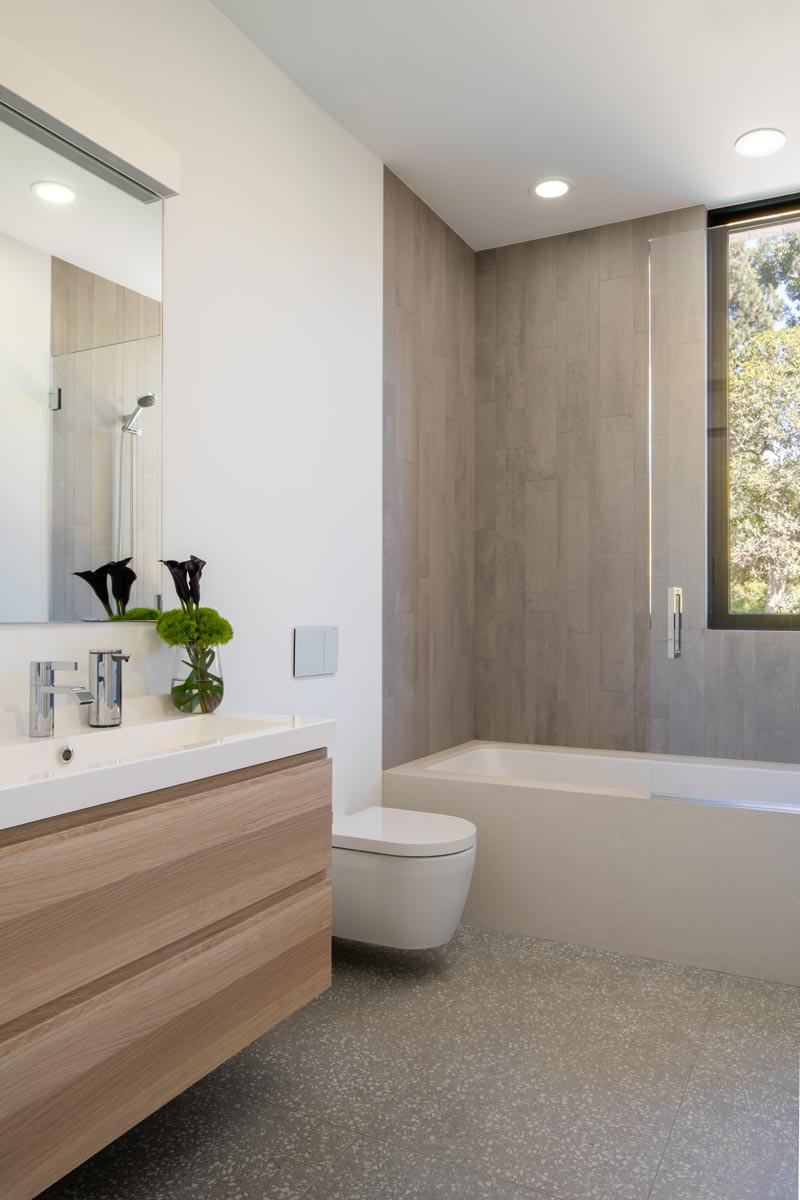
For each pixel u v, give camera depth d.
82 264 2.00
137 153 2.07
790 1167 1.72
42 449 1.90
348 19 2.47
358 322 3.12
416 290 3.56
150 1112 1.49
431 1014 2.40
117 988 1.43
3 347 1.82
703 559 2.88
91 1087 1.38
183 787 1.62
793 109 2.93
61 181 1.95
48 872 1.31
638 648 3.77
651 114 2.97
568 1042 2.24
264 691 2.62
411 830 2.66
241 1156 1.74
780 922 2.66
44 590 1.90
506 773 3.79
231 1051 1.68
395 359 3.39
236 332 2.49
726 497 2.86
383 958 2.80
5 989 1.24
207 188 2.39
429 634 3.67
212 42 2.42
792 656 2.76
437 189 3.53
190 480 2.32
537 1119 1.88
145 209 2.17
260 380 2.59
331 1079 2.04
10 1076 1.25
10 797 1.25
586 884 2.94
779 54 2.63
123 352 2.10
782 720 2.77
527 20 2.48
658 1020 2.37
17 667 1.86
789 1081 2.05
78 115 1.91
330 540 2.94
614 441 3.83
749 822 2.71
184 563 2.18
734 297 2.86
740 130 3.07
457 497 3.94
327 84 2.79
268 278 2.63
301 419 2.79
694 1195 1.64
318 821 1.99
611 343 3.84
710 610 2.87
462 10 2.44
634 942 2.86
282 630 2.70
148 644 2.20
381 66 2.70
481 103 2.91
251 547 2.56
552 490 3.95
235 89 2.51
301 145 2.81
